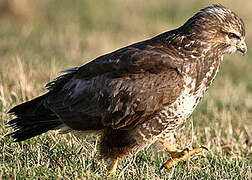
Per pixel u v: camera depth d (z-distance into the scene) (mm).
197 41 9938
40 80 16297
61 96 10461
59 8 32250
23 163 10000
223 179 9938
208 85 10188
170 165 10508
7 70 16391
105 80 10016
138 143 10016
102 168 10172
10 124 10406
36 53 21656
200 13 10234
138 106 9727
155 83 9688
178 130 12328
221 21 10094
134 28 30031
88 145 11109
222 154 11938
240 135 13086
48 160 10016
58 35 26125
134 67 9797
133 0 36000
